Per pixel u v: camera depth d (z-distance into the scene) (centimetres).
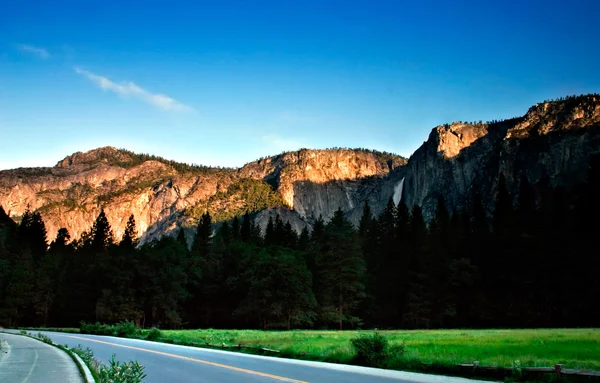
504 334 4647
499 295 8981
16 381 1481
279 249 10338
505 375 1648
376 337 2191
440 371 1827
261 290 8400
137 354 2539
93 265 10056
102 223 13838
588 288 8369
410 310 9081
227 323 9844
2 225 16262
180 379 1496
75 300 9962
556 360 1992
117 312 8738
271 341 3653
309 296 8462
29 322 10412
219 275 10019
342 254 9006
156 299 8819
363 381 1466
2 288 10581
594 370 1575
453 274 8719
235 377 1541
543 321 8531
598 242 8762
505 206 10312
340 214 9688
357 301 8956
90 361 1947
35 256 13212
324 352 2512
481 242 9788
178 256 10044
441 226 10662
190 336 4353
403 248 9975
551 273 8656
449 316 8862
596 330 5638
